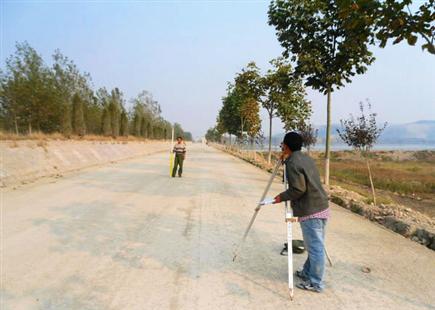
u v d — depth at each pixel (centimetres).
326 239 566
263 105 2064
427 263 462
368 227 653
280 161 407
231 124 3750
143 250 490
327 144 1117
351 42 511
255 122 2892
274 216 727
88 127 3066
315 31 1041
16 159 1202
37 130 2155
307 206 361
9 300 335
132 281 384
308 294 363
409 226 609
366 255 490
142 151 3372
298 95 1955
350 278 408
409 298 358
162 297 347
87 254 468
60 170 1432
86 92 3073
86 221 644
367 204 844
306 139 1700
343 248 520
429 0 372
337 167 2966
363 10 407
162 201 862
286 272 421
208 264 441
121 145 2812
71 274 400
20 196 873
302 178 348
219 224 646
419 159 5769
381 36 403
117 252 479
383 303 346
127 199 876
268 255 481
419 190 1697
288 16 1041
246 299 347
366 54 968
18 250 478
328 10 986
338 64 1013
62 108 2272
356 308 334
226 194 994
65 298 341
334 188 1114
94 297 344
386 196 1469
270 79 1928
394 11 382
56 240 526
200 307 327
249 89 2023
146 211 743
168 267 428
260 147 3150
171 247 506
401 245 540
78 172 1462
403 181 1989
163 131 6962
